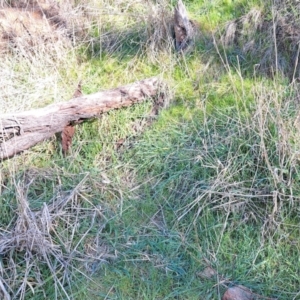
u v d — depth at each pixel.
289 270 2.74
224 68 3.61
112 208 2.98
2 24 3.76
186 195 2.99
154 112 3.44
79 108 3.18
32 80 3.50
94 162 3.20
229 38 3.73
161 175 3.12
